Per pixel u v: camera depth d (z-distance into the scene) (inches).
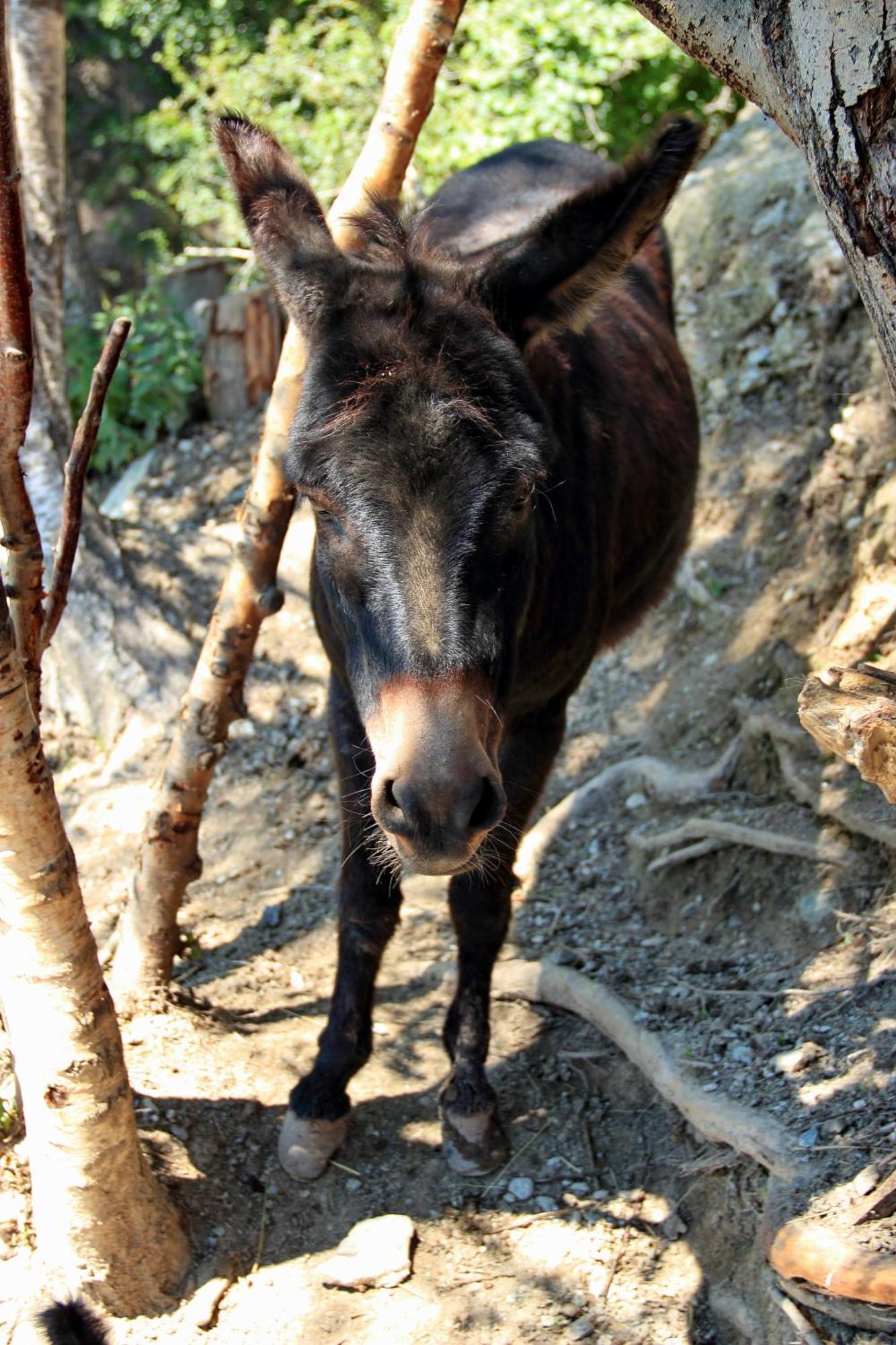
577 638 131.1
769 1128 121.2
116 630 216.5
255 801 198.2
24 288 92.9
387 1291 120.2
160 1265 117.9
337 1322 117.2
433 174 305.9
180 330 293.0
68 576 121.6
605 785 190.4
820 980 141.9
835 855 153.3
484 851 119.7
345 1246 123.2
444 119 305.1
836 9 76.3
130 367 288.2
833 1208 109.4
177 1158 129.1
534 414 98.3
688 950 158.7
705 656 201.5
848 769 160.1
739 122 269.9
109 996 112.3
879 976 137.3
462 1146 133.6
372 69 330.6
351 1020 134.0
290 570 229.0
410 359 94.1
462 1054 135.9
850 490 189.8
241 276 339.9
